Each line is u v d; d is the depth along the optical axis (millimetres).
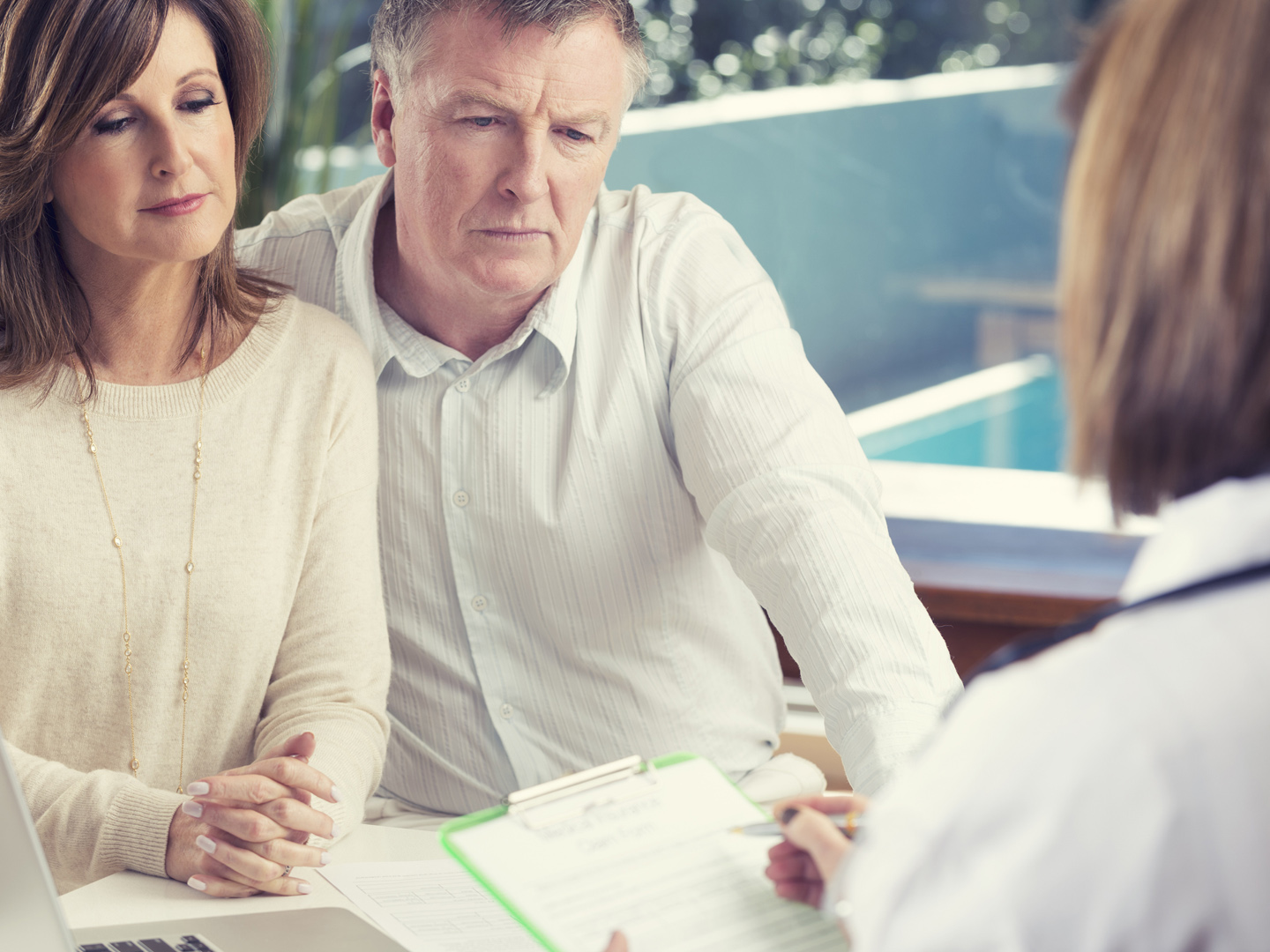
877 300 2799
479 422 1630
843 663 1320
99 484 1443
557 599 1660
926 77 2680
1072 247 623
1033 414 2764
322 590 1518
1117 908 535
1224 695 532
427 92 1478
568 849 921
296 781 1242
